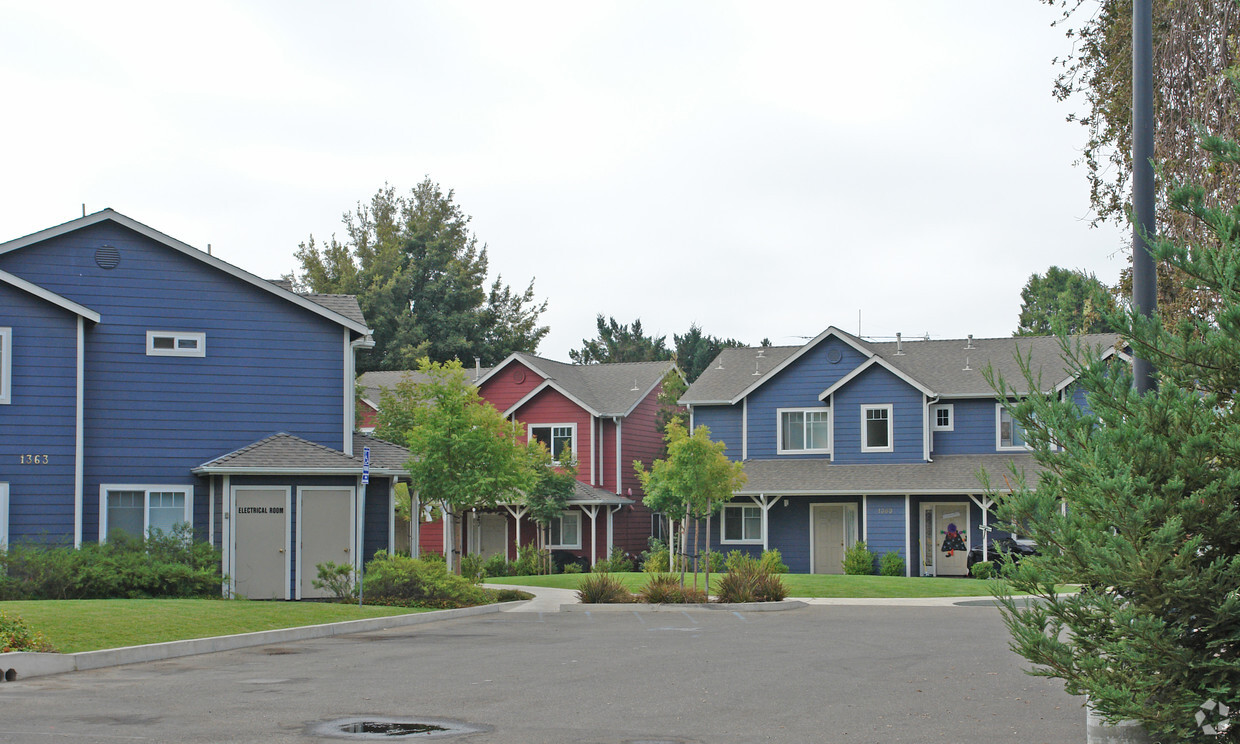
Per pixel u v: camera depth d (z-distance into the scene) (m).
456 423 28.23
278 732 10.39
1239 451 7.07
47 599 22.12
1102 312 7.86
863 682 13.80
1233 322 7.22
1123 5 17.89
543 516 41.59
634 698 12.52
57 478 24.38
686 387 51.94
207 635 17.67
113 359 25.73
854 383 40.44
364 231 77.25
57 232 25.58
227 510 25.64
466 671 14.76
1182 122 15.20
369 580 24.17
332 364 27.47
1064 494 7.65
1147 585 7.01
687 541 42.25
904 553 37.53
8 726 10.59
